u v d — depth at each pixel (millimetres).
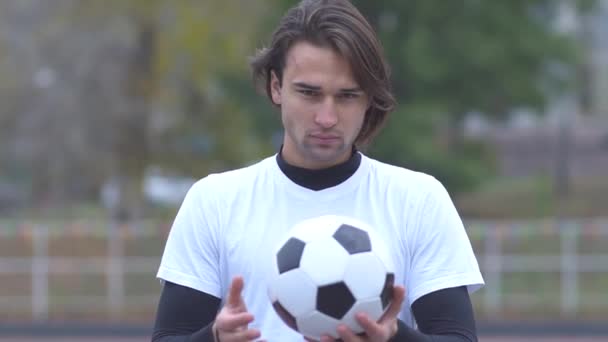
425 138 43094
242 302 5160
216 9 47781
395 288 5156
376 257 5316
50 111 49625
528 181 59250
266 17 44188
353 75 5477
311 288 5270
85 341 30188
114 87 49438
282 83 5711
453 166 43312
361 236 5383
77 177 52719
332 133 5531
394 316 5207
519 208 52969
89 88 49469
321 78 5453
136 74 49875
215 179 6121
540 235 36594
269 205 5938
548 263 35312
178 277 5938
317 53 5457
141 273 36188
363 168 6000
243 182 6039
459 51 42594
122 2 47969
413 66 42000
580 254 36875
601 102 69562
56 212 56344
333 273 5242
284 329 5750
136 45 49344
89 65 49031
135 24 48625
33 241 37438
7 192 63719
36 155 50562
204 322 5941
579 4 48375
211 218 5980
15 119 49938
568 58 44812
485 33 43500
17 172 64625
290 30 5570
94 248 37312
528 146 66625
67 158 50406
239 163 51906
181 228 6035
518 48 43719
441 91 44219
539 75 46312
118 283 36125
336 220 5504
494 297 34625
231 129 51000
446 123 46719
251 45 44531
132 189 52188
